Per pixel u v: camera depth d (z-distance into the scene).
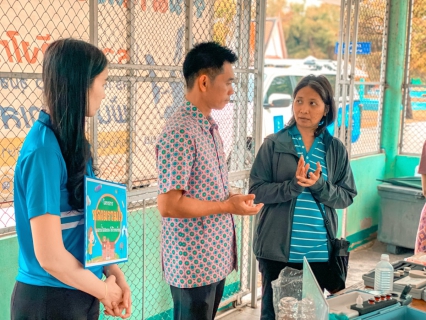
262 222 2.69
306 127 2.65
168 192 2.06
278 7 21.31
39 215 1.43
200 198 2.13
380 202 5.16
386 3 5.36
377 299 2.03
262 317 2.74
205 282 2.18
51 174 1.45
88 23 2.62
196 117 2.16
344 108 4.56
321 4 21.31
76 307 1.56
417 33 5.43
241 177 3.57
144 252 2.98
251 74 3.58
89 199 1.55
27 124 2.44
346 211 5.03
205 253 2.17
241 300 3.84
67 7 2.52
